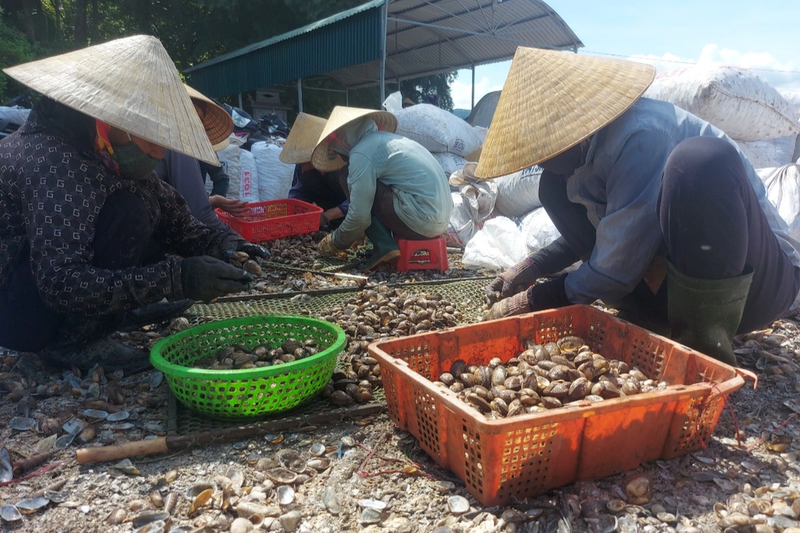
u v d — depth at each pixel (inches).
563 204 112.8
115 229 89.0
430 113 272.7
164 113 75.7
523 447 62.3
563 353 88.1
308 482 70.7
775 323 125.4
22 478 70.9
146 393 92.0
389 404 81.6
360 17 401.7
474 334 90.1
